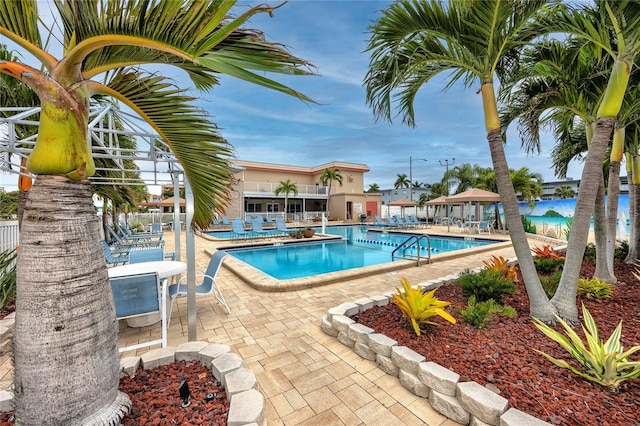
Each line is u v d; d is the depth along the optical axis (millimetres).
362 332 2727
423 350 2408
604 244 4199
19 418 1288
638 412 1653
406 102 3879
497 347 2410
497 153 3072
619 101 2734
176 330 3324
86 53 1303
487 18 2641
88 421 1350
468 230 14805
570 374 2020
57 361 1276
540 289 2969
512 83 3699
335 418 1935
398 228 17719
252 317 3684
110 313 1489
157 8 1053
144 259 4477
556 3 2684
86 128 1404
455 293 3916
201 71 1810
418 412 1977
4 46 1782
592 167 2863
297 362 2621
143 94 1859
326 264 9008
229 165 2410
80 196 1369
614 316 2996
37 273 1255
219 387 1885
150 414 1622
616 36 2770
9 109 2250
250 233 13383
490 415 1657
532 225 12297
